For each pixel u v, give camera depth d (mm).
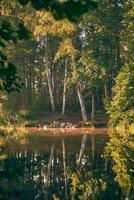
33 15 53500
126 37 52562
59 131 48750
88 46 54531
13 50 57656
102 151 28828
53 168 21984
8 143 33875
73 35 56094
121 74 47188
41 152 28062
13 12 50688
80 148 30656
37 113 60625
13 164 22797
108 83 59625
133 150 29312
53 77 68000
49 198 15508
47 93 68125
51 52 64312
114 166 22688
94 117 56594
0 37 4062
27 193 16391
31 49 61531
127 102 47156
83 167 22375
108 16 54656
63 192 16750
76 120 56812
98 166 22734
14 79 5277
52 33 55344
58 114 60156
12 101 54375
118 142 34812
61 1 3301
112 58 55625
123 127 48000
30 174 20172
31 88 65875
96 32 55719
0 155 26312
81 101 56312
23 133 44938
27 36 4066
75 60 55688
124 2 55406
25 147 30969
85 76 54844
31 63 66938
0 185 17672
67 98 65625
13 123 49031
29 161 24000
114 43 55156
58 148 30594
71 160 24750
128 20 54188
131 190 17016
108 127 50875
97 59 53250
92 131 48438
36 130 49750
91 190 17078
